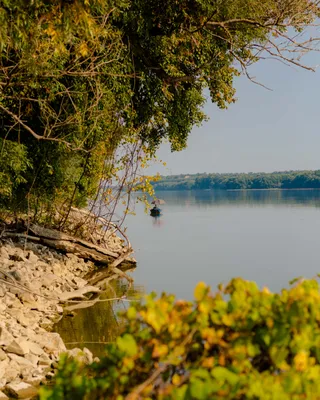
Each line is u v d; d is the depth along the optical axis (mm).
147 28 16766
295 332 3354
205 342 3467
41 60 11109
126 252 21578
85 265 19469
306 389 3123
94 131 16438
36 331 9758
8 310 10344
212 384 2984
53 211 20219
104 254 20281
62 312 12383
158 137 20875
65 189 20219
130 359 3379
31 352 8219
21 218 19047
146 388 3355
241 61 17062
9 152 13430
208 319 3535
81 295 14227
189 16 16891
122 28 15930
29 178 16875
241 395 3121
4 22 7879
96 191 21906
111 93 15531
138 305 3633
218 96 19719
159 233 37594
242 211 67625
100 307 13258
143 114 19359
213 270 21312
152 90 18734
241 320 3422
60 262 17891
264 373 3199
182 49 17594
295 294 3543
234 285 3818
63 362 3736
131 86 18406
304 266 22906
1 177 13539
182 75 17953
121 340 3359
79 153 18234
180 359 3416
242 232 38656
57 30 8227
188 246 29609
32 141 16109
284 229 41062
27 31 8430
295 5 15953
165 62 17516
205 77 18906
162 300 3605
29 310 11398
